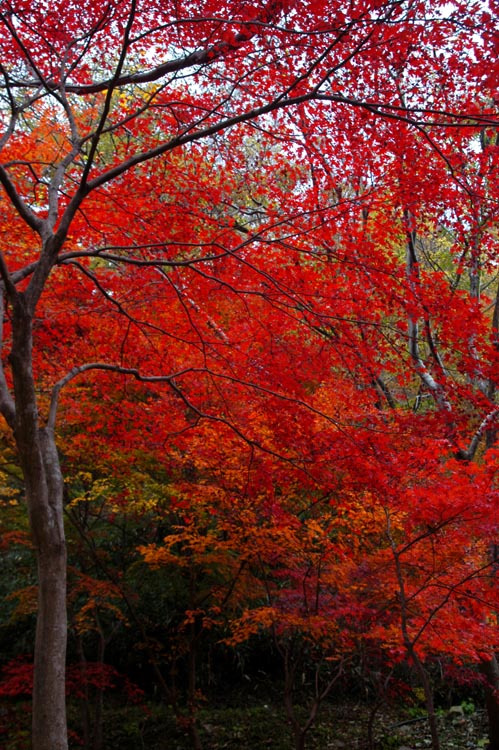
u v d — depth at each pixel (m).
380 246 7.67
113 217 6.02
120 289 6.57
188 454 6.75
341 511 6.31
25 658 8.19
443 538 5.90
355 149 5.93
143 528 9.75
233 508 6.77
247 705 10.47
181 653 8.26
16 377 3.91
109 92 3.81
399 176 5.60
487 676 7.85
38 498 3.83
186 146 6.87
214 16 4.84
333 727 9.63
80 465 7.42
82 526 8.35
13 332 3.96
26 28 5.29
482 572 6.00
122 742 8.74
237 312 6.79
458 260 8.12
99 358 6.76
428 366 6.77
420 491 5.09
